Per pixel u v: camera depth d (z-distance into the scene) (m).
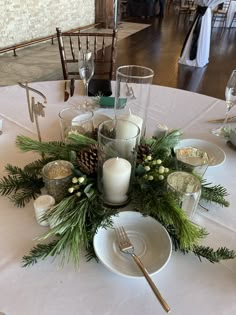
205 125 1.13
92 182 0.68
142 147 0.72
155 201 0.63
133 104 0.93
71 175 0.66
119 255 0.59
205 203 0.75
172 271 0.58
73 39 4.51
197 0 3.72
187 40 4.00
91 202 0.63
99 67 2.79
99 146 0.64
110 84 1.38
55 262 0.58
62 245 0.57
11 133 1.01
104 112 1.16
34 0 4.05
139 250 0.61
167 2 8.28
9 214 0.69
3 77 3.25
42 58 3.86
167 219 0.60
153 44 5.03
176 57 4.42
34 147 0.75
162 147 0.75
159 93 1.37
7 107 1.18
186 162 0.74
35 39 4.33
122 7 6.91
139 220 0.66
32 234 0.64
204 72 3.88
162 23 6.60
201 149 0.95
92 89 1.32
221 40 5.52
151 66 4.01
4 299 0.52
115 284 0.55
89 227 0.61
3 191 0.73
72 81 1.37
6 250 0.60
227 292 0.55
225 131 1.03
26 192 0.72
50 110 1.17
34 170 0.75
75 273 0.56
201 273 0.58
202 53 3.96
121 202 0.69
